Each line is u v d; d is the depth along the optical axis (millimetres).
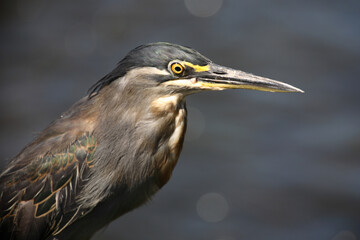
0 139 15758
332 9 21562
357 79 18297
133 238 12992
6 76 18375
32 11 21766
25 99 17344
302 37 20062
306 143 15789
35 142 8156
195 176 14688
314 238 13281
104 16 21281
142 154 7879
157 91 7801
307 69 18703
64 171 7848
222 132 16062
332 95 17594
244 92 17500
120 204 8148
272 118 16609
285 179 14680
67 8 21859
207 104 17031
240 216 13703
